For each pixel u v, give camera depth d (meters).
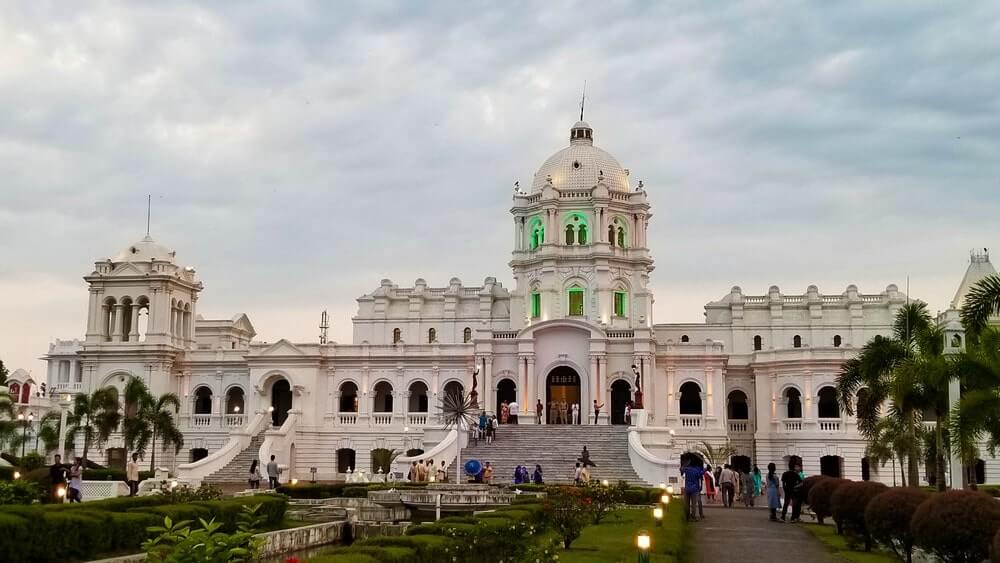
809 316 111.94
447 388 98.75
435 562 22.88
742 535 42.62
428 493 50.16
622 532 34.34
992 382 43.03
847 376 60.12
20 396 145.62
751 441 97.69
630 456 75.94
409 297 117.50
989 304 42.22
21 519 25.50
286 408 103.19
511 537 27.45
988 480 88.19
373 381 99.38
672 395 96.81
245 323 137.38
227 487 77.38
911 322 57.25
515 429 84.69
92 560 27.59
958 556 26.16
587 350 95.12
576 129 111.06
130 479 58.38
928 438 58.16
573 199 104.25
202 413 107.56
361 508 47.28
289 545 34.69
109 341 104.00
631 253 104.44
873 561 33.69
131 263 103.38
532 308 104.12
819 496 46.44
